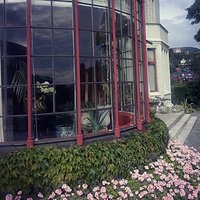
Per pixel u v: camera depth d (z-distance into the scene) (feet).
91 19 21.95
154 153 21.08
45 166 16.29
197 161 21.90
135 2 22.40
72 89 20.92
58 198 15.62
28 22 17.54
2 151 17.58
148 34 61.31
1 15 21.04
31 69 19.45
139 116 22.36
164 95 63.57
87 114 21.17
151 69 61.67
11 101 20.67
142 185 17.20
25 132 20.43
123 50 23.39
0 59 20.86
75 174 16.43
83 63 21.68
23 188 15.89
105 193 16.08
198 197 17.88
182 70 168.66
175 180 17.90
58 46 21.40
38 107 20.47
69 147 17.58
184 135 39.55
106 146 18.21
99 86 21.97
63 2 21.17
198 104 87.71
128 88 23.65
